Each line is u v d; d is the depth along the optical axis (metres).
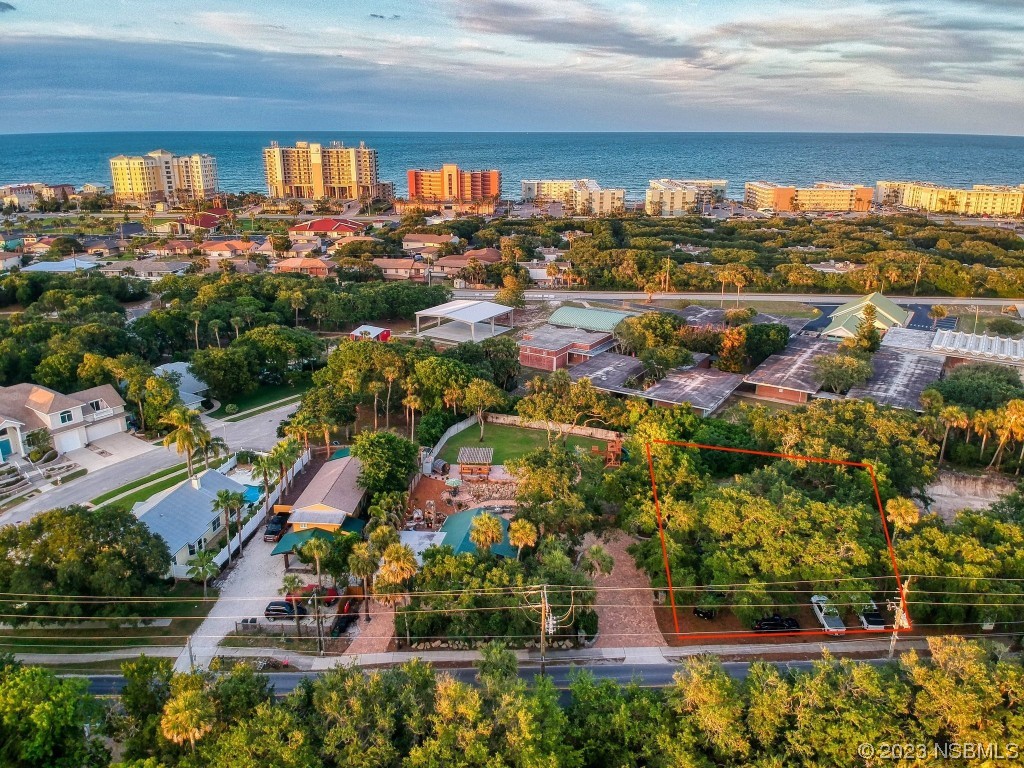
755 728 46.38
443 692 47.03
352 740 45.28
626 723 47.41
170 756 46.06
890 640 64.00
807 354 133.88
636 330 138.25
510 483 91.88
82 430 101.69
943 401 100.69
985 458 96.44
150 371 112.56
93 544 64.25
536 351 138.50
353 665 52.38
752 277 197.12
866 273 191.38
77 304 149.25
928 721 45.34
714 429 95.00
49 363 109.00
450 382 107.25
